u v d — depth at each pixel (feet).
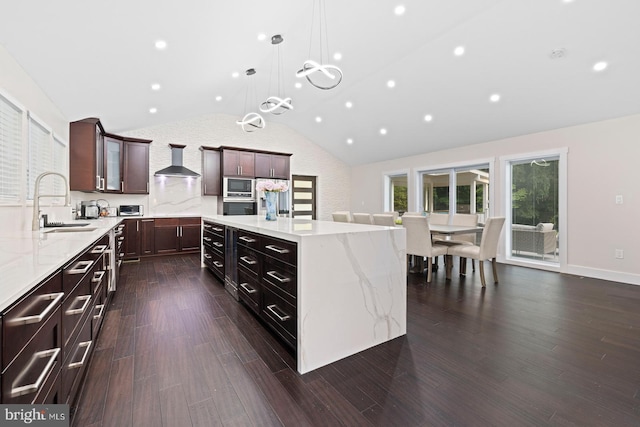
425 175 21.34
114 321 8.09
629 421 4.37
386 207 24.14
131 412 4.52
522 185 16.14
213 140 20.86
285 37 10.94
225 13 7.91
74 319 4.55
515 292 10.96
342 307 6.36
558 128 14.19
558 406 4.70
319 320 6.01
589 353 6.40
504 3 9.34
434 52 12.10
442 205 20.17
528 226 15.94
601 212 12.94
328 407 4.70
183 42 8.72
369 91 16.30
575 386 5.23
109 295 9.45
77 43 7.23
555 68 11.03
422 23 10.39
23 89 7.94
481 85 13.05
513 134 15.67
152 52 8.80
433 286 11.80
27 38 6.59
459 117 15.74
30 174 8.63
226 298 10.11
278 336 7.24
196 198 20.16
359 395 5.01
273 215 10.89
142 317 8.39
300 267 5.84
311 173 25.39
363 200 26.04
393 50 12.25
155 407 4.64
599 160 12.97
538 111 13.46
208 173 19.90
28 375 2.88
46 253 4.35
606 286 11.73
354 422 4.36
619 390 5.12
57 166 11.44
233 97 17.46
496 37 10.59
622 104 11.64
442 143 18.72
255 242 8.17
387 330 7.10
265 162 21.34
